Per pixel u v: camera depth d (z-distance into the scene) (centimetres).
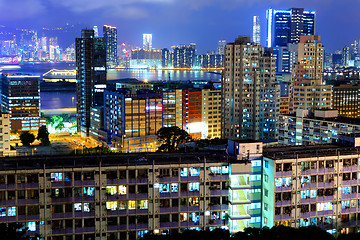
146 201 12875
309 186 13875
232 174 13188
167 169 12988
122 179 12731
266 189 13725
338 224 14225
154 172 12862
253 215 13875
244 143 13900
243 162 13312
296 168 13688
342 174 14275
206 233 11831
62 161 13425
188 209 13150
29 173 12206
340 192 14250
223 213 13438
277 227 12194
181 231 13112
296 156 13800
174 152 14912
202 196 13200
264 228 12288
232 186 13338
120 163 13100
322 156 14075
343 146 16512
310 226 12469
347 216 14400
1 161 13338
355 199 14462
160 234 12369
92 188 12594
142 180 12825
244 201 13362
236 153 14062
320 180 14062
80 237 12588
